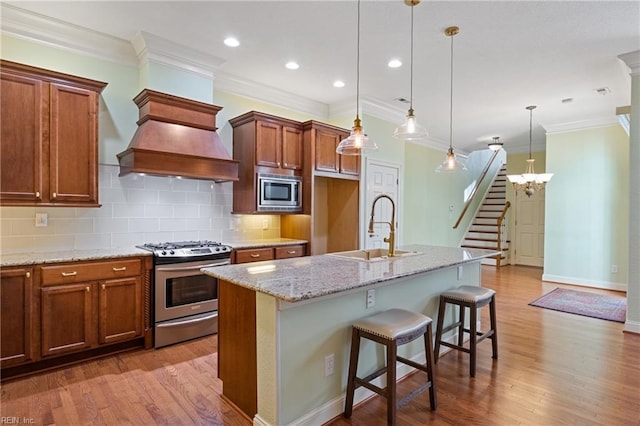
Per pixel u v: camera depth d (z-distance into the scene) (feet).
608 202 18.33
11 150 8.71
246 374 6.95
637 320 11.76
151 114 10.62
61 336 8.87
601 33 9.97
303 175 14.69
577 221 19.25
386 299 8.23
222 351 7.68
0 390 7.91
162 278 10.35
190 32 10.27
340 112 16.93
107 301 9.53
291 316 6.33
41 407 7.27
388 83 14.02
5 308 8.17
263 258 13.02
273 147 13.65
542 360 9.72
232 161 11.70
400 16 9.24
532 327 12.47
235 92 14.08
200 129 11.58
